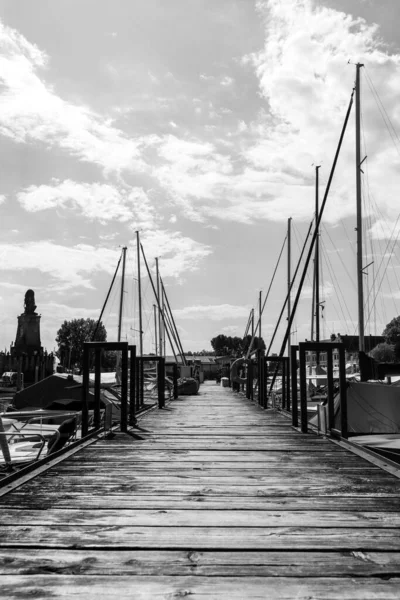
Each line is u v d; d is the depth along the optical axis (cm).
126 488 596
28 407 1873
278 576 354
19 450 1073
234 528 455
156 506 522
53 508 513
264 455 820
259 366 1938
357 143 2409
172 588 334
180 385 2986
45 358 3919
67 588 333
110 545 410
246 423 1312
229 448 887
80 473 677
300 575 356
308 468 717
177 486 608
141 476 661
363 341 2298
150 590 331
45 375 3888
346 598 322
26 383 3728
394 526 462
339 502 541
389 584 342
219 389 3950
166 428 1193
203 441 972
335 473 684
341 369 1009
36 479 643
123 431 1098
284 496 565
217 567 369
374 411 1315
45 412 1233
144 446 908
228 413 1633
